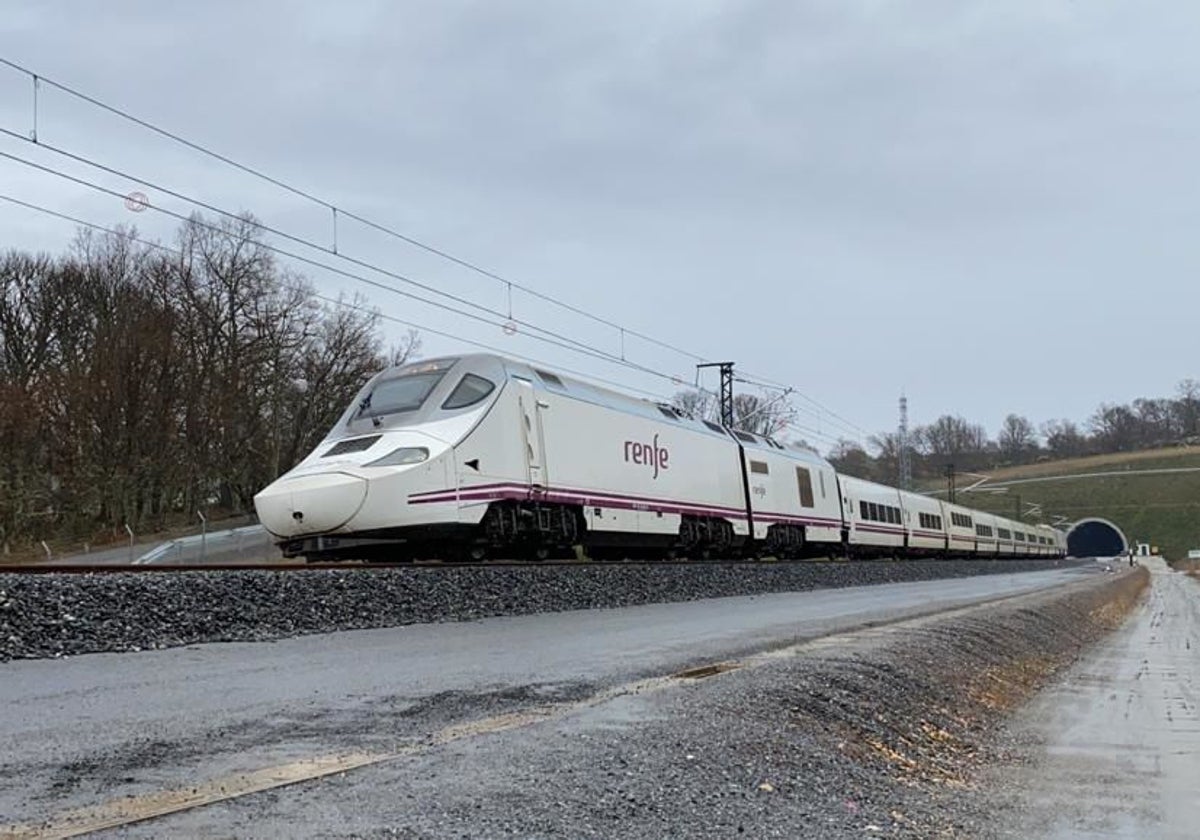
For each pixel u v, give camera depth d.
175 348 54.09
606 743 6.47
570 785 5.52
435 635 12.09
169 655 9.73
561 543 20.89
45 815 4.48
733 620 15.79
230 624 11.67
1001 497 131.75
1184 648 24.83
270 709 7.04
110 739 5.97
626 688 8.46
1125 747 10.45
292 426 58.94
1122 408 154.50
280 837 4.33
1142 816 7.35
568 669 9.50
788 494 32.62
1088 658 21.38
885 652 12.22
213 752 5.74
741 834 5.22
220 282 55.81
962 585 35.31
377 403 19.16
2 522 45.09
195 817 4.54
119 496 50.41
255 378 56.12
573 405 21.44
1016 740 10.54
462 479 17.69
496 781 5.44
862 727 8.61
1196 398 150.88
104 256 56.34
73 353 54.59
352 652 10.27
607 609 17.08
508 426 19.11
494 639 11.83
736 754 6.69
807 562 31.53
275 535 17.11
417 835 4.50
